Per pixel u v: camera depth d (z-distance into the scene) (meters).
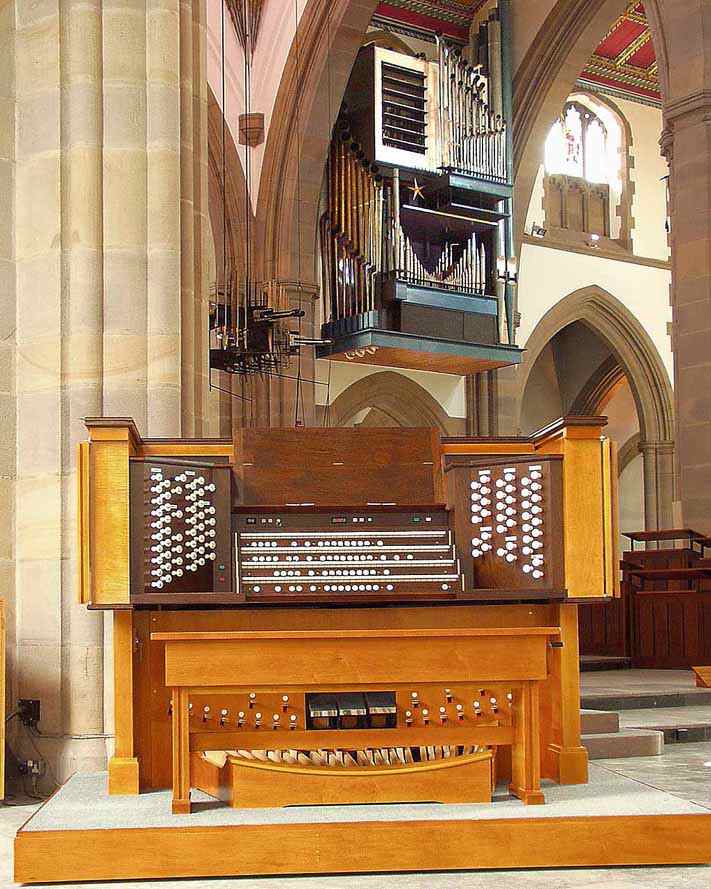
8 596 6.77
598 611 14.45
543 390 28.19
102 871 4.52
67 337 6.84
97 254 6.89
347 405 20.86
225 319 15.32
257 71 19.53
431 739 5.15
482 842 4.61
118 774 5.41
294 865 4.55
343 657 4.96
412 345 19.34
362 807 4.93
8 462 6.84
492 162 20.20
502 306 20.53
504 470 5.69
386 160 19.28
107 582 5.37
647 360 24.86
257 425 19.80
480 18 21.59
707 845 4.68
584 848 4.64
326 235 20.14
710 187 13.97
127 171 6.98
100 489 5.43
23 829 4.57
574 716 5.61
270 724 5.29
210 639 4.90
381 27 21.11
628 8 22.19
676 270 14.29
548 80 21.02
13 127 7.04
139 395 6.86
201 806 5.01
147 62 7.08
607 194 24.95
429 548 5.66
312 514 5.79
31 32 7.04
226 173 19.72
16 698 6.70
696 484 13.95
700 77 14.01
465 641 5.01
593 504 5.59
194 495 5.54
